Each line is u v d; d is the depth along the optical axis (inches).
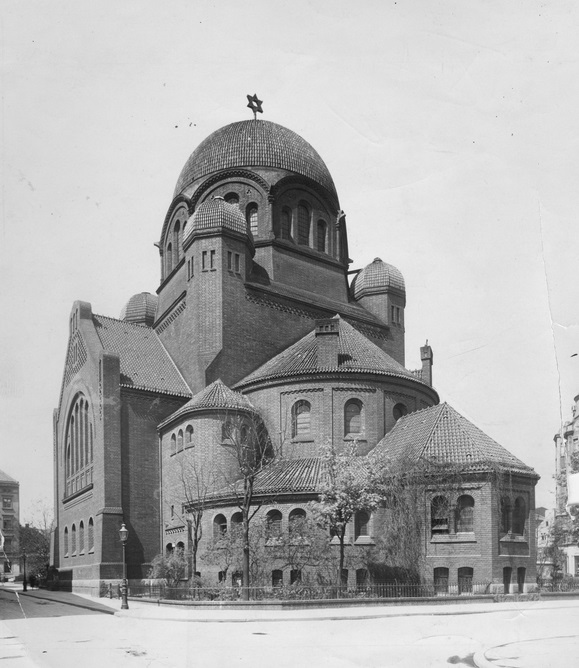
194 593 1483.8
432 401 2127.2
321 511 1491.1
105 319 2427.4
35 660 791.1
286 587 1433.3
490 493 1533.0
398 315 2598.4
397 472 1577.3
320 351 1967.3
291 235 2463.1
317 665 726.5
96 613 1369.3
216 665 735.1
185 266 2317.9
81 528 2206.0
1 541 3422.7
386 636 927.7
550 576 1689.2
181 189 2559.1
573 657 719.1
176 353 2330.2
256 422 1945.1
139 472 2059.5
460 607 1294.3
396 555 1549.0
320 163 2583.7
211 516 1772.9
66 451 2428.6
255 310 2231.8
